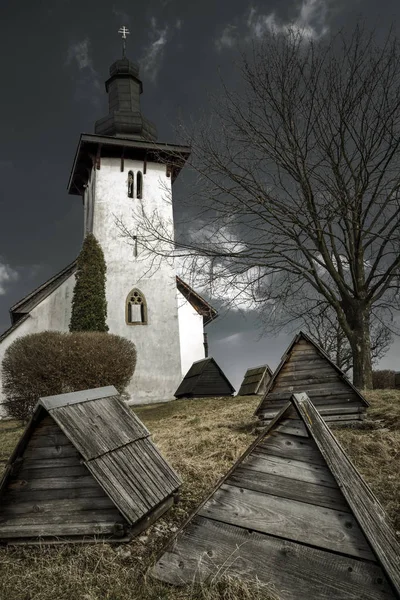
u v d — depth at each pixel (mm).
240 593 2361
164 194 22359
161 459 4176
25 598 2775
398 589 2061
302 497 2414
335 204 12352
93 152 22516
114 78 26125
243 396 14031
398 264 12023
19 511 3490
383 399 8742
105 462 3502
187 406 13656
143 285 20984
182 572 2568
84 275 19406
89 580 2883
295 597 2279
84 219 26281
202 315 25391
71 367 13445
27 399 13062
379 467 4738
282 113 12047
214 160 12188
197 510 2629
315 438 2432
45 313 20453
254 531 2480
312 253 13930
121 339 15578
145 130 24641
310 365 6863
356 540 2223
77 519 3381
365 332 12578
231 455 5414
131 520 3225
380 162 11531
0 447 8219
